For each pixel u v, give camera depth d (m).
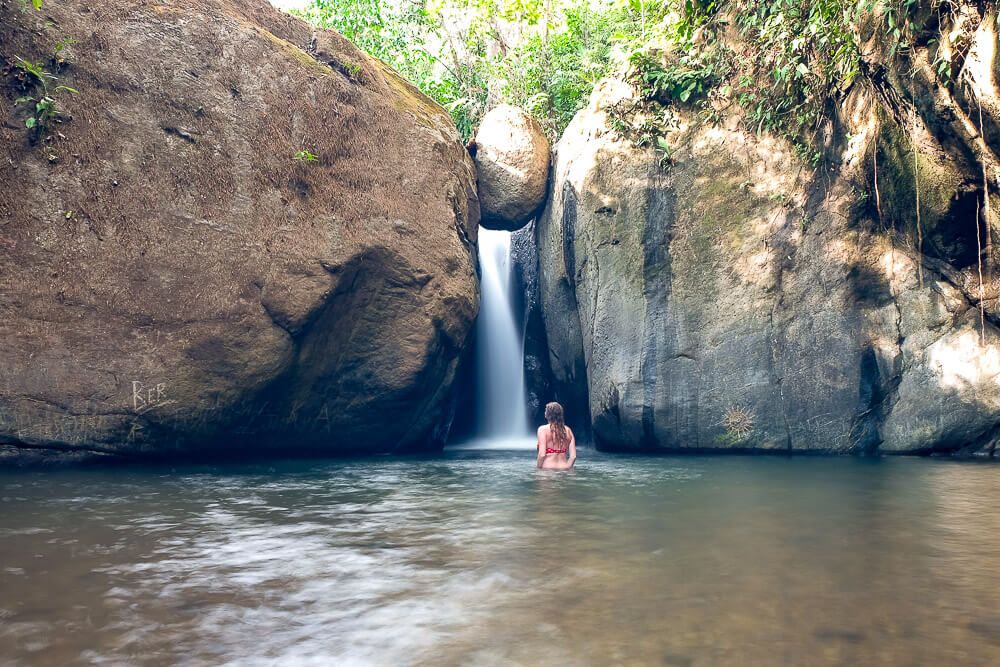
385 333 9.41
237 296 8.04
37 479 6.26
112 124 7.58
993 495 4.98
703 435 9.20
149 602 2.45
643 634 2.10
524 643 2.04
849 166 8.61
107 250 7.45
